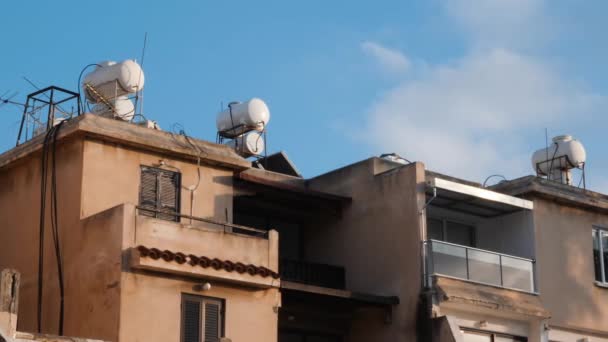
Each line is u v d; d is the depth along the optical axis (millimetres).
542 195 37375
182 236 29219
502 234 37469
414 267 33938
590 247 38406
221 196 32906
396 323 33906
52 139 31172
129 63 33875
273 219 37031
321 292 32531
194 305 28922
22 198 32125
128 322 27688
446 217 37531
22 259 31375
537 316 35406
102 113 33594
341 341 35188
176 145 32125
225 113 38469
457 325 32938
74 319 28891
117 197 30766
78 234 29703
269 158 39875
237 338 29375
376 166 36281
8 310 23734
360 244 35781
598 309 37719
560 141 41438
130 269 28078
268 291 30375
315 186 37656
